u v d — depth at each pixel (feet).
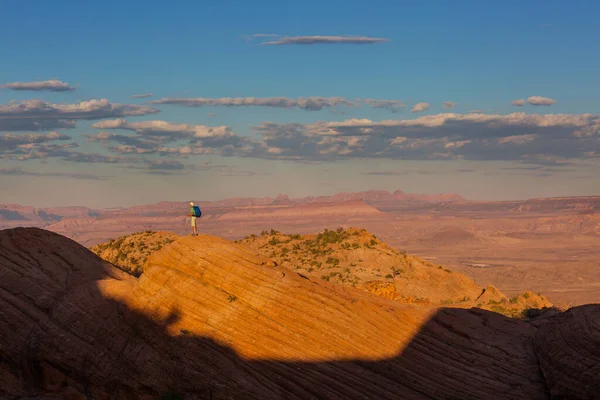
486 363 101.76
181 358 98.02
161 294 104.88
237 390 94.63
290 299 103.40
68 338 102.47
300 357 98.12
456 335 106.52
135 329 102.42
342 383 96.22
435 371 99.76
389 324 105.19
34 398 99.14
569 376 94.32
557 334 101.50
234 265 106.42
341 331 101.60
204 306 103.09
